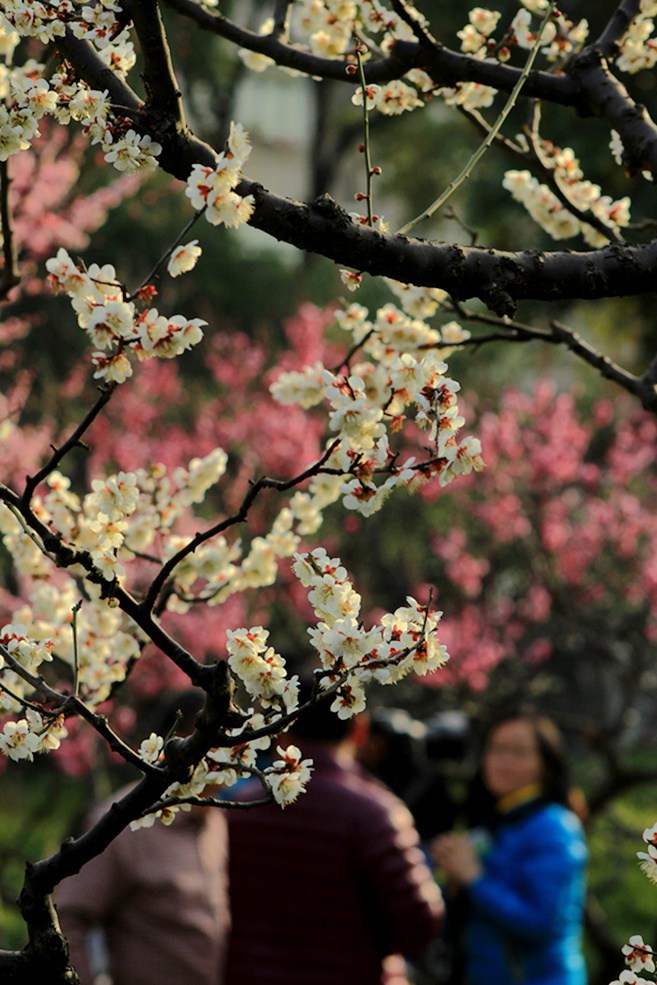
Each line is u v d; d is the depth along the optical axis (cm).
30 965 308
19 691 392
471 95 486
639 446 1805
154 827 702
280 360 1916
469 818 918
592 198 514
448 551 1712
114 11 325
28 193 1010
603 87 454
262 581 446
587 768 2017
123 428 1742
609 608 1716
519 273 356
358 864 671
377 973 682
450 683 1577
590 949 1539
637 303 2548
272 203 335
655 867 298
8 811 1983
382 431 320
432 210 368
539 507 1670
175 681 1555
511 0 2020
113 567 303
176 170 330
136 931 688
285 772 307
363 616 1595
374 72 473
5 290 460
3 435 665
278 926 673
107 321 293
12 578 1434
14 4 325
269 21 510
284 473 1661
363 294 2700
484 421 1698
